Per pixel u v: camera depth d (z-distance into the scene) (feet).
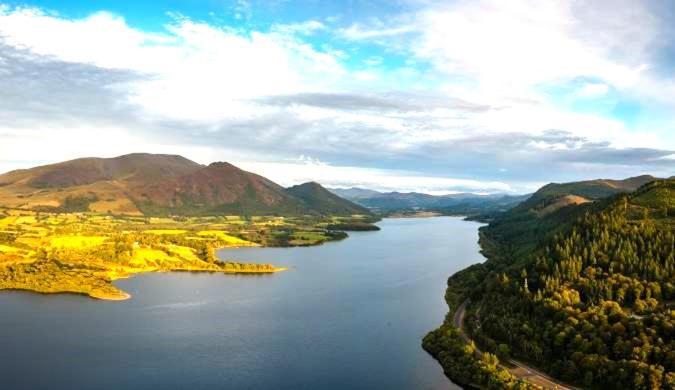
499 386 566.36
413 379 628.28
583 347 586.45
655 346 553.64
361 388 606.14
